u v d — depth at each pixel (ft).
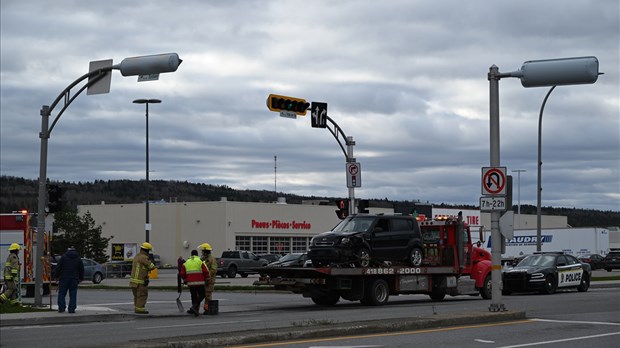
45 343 51.39
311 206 274.77
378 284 86.43
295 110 98.99
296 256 141.90
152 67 77.00
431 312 74.38
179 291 79.05
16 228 106.22
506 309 73.20
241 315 76.59
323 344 48.52
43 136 83.66
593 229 231.71
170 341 46.80
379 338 52.01
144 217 265.34
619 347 48.21
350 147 103.60
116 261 216.13
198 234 254.88
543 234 234.58
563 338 52.54
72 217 222.69
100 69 79.66
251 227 255.91
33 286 109.50
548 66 66.44
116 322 70.33
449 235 95.09
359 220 87.66
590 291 118.21
